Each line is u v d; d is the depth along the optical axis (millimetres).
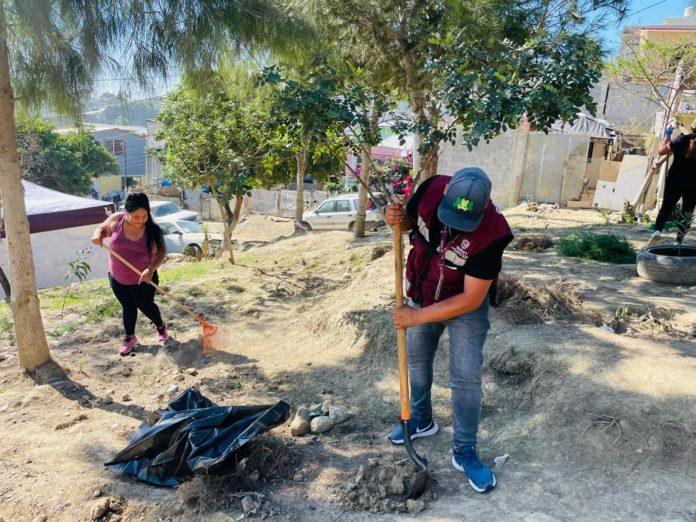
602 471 2943
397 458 3307
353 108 4961
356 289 6691
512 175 16250
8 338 6246
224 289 8148
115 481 3260
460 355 2936
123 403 4449
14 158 4574
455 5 6723
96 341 6086
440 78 5465
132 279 5387
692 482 2766
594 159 17078
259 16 4855
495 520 2691
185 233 16359
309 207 24484
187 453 3180
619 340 4062
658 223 6523
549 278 5945
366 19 7285
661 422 3082
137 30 4383
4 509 3080
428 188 2941
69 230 11516
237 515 2906
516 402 3773
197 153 10352
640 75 12836
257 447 3344
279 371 4973
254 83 5430
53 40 4234
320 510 2912
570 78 4680
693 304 4887
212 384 4758
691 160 6109
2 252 10078
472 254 2637
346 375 4715
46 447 3672
